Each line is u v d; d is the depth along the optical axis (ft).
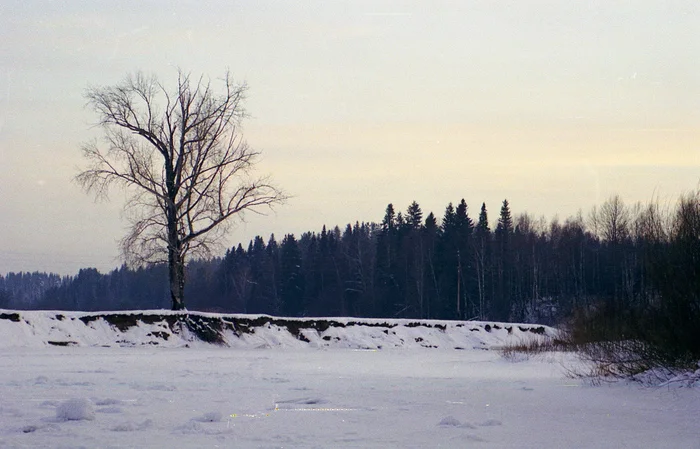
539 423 38.06
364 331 141.18
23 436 31.55
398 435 33.60
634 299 63.21
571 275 261.03
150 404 42.88
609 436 34.17
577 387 56.13
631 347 58.70
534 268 259.60
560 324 123.65
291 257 324.60
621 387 54.60
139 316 122.83
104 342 114.62
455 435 33.76
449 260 276.62
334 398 47.60
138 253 133.80
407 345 139.54
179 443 30.50
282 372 71.20
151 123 134.62
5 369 66.59
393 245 309.22
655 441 32.91
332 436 33.04
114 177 132.36
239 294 333.83
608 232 182.60
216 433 33.14
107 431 33.06
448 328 150.82
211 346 123.54
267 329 133.28
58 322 113.50
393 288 291.17
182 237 136.56
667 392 49.67
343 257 325.01
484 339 149.18
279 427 35.35
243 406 42.88
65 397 45.21
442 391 53.06
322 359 97.40
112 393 48.06
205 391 50.57
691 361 53.83
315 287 321.73
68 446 29.30
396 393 51.29
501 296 265.13
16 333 105.70
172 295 135.85
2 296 430.20
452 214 303.48
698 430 35.99
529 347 109.40
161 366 74.84
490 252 279.49
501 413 41.73
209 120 135.74
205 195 136.15
